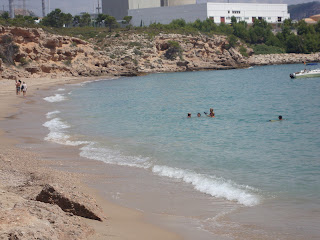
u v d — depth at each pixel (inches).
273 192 632.4
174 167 805.9
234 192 634.2
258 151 952.9
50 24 7465.6
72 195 496.1
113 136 1169.4
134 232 458.9
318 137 1115.9
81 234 403.9
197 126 1368.1
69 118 1562.5
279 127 1321.4
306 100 2181.3
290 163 826.8
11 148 974.4
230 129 1296.8
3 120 1477.6
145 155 917.2
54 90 2999.5
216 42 6747.1
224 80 4069.9
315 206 562.3
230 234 464.1
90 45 5319.9
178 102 2222.0
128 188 658.2
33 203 441.1
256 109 1849.2
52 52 4527.6
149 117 1611.7
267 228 482.9
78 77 4549.7
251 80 3973.9
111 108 1927.9
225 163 836.0
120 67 5388.8
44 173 715.4
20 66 4018.2
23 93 2514.8
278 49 7504.9
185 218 520.1
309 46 7475.4
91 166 808.3
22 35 4242.1
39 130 1264.8
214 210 553.3
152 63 5895.7
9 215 383.2
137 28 6958.7
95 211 492.1
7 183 626.2
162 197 612.7
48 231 373.7
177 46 6210.6
